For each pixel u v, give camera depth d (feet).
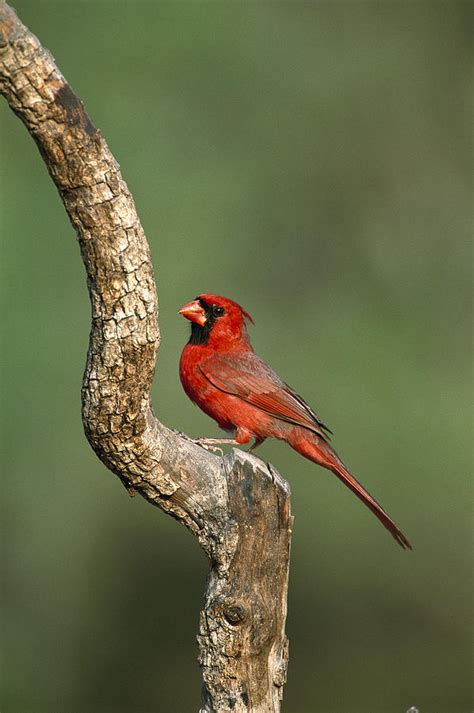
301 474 42.86
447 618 46.70
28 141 41.50
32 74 14.62
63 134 15.02
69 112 14.96
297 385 42.88
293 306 44.96
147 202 42.27
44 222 40.88
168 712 46.32
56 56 42.93
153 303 16.26
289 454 42.93
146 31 43.96
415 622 47.11
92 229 15.62
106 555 44.16
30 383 40.19
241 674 17.79
